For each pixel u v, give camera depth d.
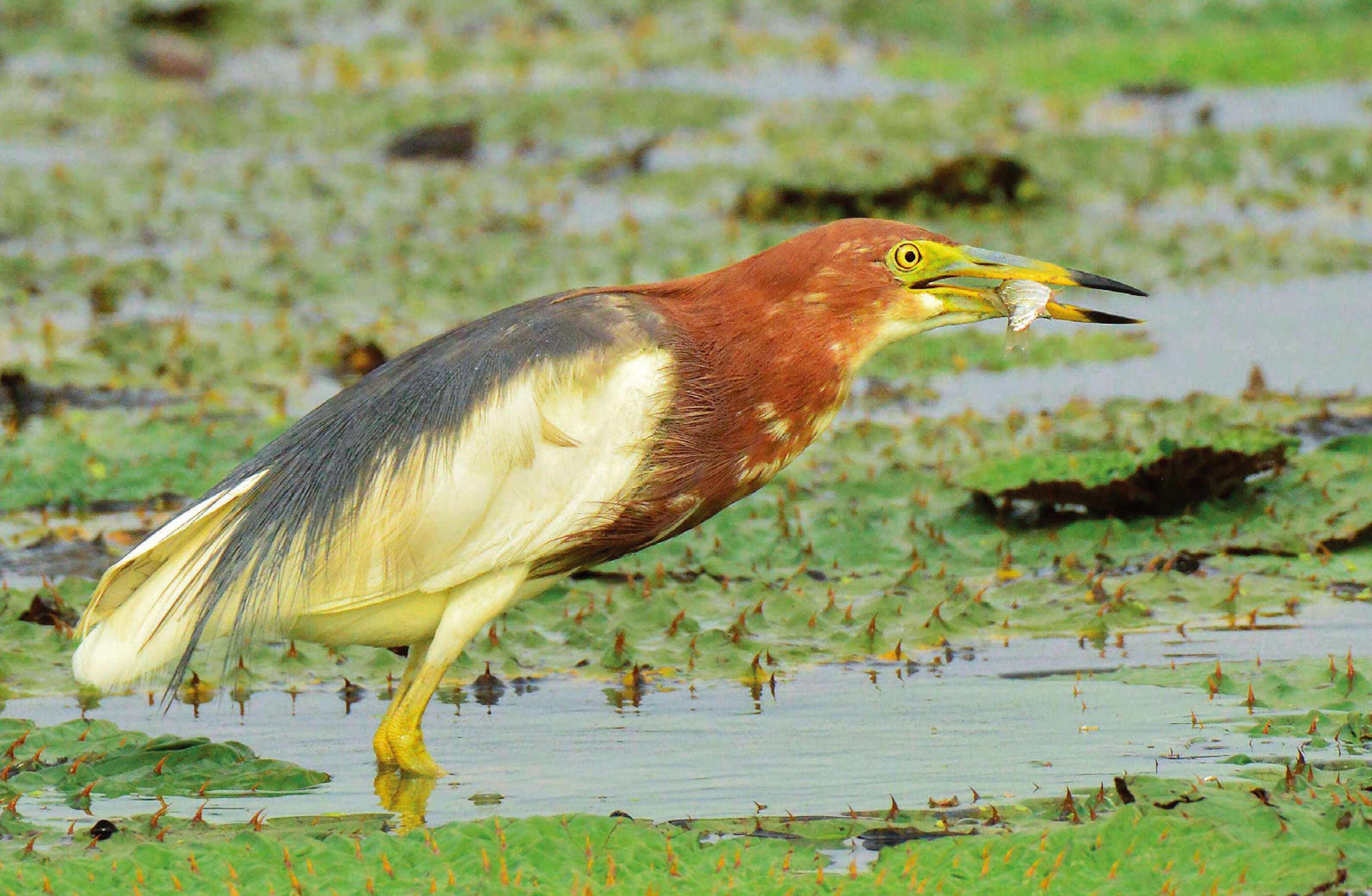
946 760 9.62
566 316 9.65
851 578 12.91
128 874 7.97
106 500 14.84
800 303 9.78
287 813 9.09
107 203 27.98
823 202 26.52
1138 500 13.76
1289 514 13.58
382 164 31.92
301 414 17.22
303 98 38.16
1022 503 14.42
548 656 11.57
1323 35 41.78
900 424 17.14
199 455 15.70
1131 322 10.09
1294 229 25.77
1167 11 44.75
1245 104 35.84
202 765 9.73
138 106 37.25
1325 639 11.48
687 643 11.68
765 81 39.31
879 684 10.96
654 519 9.70
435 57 42.12
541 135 33.75
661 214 27.06
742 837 8.48
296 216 27.20
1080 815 8.63
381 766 9.64
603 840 8.19
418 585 9.39
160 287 22.61
